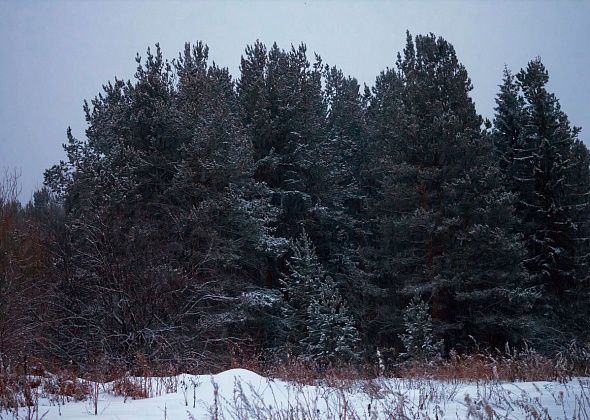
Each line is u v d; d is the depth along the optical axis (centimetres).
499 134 2925
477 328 2277
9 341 1369
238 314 2003
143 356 1233
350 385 927
